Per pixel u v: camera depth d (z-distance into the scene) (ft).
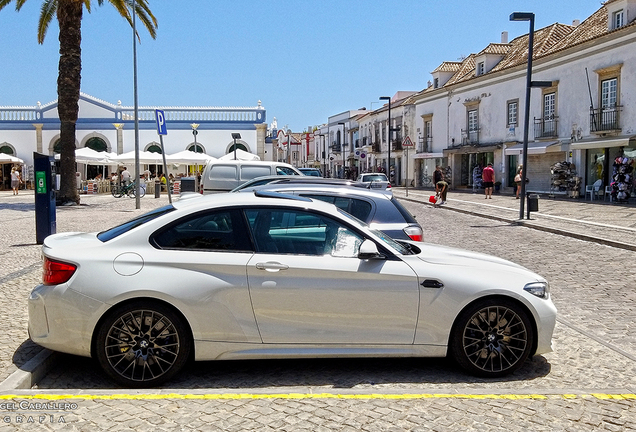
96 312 14.16
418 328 15.21
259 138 147.13
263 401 13.15
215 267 14.67
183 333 14.49
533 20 59.98
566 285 28.35
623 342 19.19
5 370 14.55
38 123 143.95
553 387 14.98
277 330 14.78
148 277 14.37
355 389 14.11
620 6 85.40
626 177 81.61
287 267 14.83
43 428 11.41
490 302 15.44
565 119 97.86
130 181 108.17
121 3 69.92
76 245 15.26
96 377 15.39
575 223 55.62
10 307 20.90
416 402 13.32
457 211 75.72
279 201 15.80
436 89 144.25
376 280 15.06
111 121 145.18
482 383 15.24
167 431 11.46
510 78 114.42
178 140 145.79
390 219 23.52
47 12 75.97
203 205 15.51
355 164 231.91
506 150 109.19
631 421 12.52
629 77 83.20
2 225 49.47
